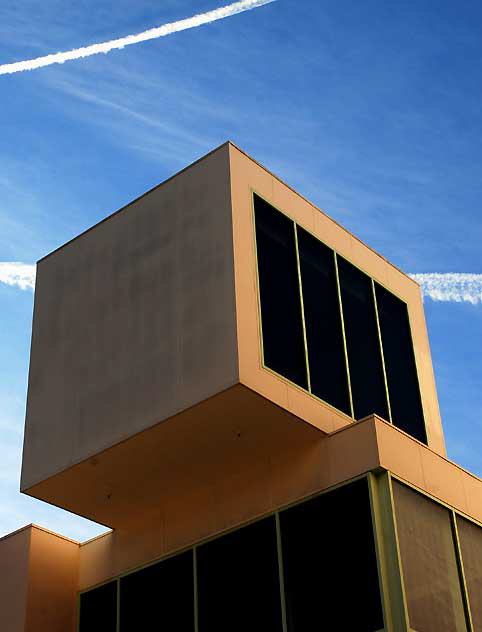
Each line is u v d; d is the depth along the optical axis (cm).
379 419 2238
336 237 2642
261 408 2231
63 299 2630
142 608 2458
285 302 2389
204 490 2456
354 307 2602
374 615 2052
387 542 2108
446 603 2122
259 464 2370
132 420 2330
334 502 2212
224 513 2395
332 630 2097
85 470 2409
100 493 2483
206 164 2472
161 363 2336
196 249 2394
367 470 2189
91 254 2627
